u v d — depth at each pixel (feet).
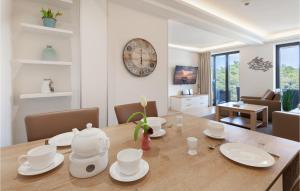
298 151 3.09
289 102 11.67
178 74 20.56
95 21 7.65
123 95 8.91
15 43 6.23
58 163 2.70
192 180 2.29
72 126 4.63
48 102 7.07
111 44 8.41
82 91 7.43
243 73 18.58
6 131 5.57
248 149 3.09
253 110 11.09
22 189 2.14
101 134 2.71
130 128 4.60
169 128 4.58
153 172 2.50
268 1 9.46
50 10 6.53
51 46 6.95
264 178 2.31
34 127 4.11
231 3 9.73
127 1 8.27
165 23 10.39
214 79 22.25
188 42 18.58
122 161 2.35
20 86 6.41
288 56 15.97
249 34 14.19
